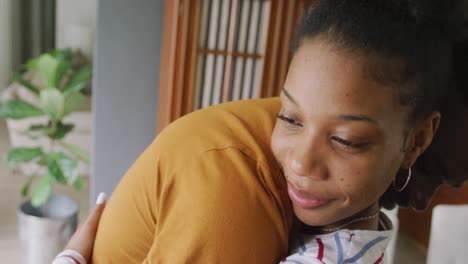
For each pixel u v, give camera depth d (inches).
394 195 22.7
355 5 16.9
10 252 87.8
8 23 197.2
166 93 65.9
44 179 81.0
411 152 19.2
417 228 102.2
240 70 64.1
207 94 64.2
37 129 84.0
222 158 19.8
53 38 218.5
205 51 62.4
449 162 21.7
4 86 196.5
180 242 19.5
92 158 78.9
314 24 17.7
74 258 23.8
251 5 62.3
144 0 73.4
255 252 19.4
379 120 16.6
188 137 20.6
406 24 16.5
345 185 17.4
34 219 78.0
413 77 16.8
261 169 19.9
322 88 16.6
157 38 75.3
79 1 202.7
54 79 85.5
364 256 19.2
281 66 64.0
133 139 78.9
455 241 56.4
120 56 74.9
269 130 21.2
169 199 20.2
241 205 19.1
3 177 119.1
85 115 119.8
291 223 21.0
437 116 18.9
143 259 22.0
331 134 17.1
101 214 25.8
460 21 18.0
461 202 89.1
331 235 19.6
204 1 61.0
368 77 16.2
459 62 19.2
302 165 17.6
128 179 22.3
